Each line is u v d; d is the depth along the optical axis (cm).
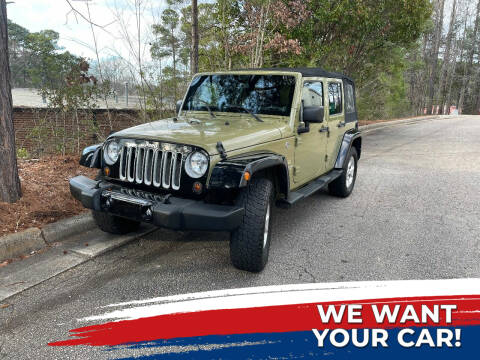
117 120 812
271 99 447
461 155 1147
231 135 354
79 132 721
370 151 1238
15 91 1466
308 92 472
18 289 325
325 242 453
